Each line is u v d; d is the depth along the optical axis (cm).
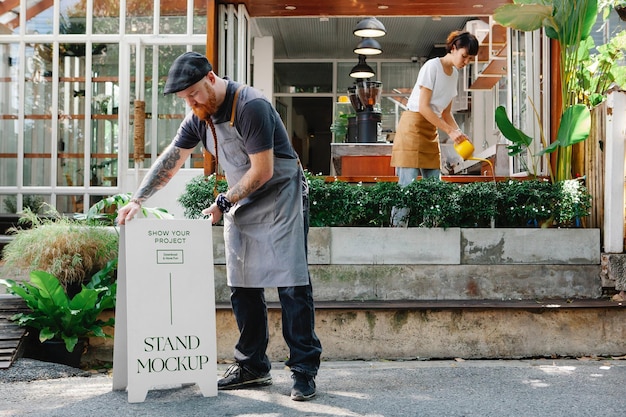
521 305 468
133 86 763
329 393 354
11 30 776
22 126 758
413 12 676
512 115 712
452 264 501
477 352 468
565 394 354
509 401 339
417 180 520
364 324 470
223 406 325
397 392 358
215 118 337
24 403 341
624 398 346
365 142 682
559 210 517
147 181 355
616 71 646
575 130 514
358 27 843
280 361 466
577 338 470
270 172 331
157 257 342
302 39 1216
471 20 1073
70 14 769
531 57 639
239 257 348
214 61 626
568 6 550
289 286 337
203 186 525
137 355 335
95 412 317
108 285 484
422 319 470
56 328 457
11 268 492
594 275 503
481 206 509
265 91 1168
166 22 762
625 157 507
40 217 708
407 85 1313
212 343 347
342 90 1339
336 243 501
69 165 763
